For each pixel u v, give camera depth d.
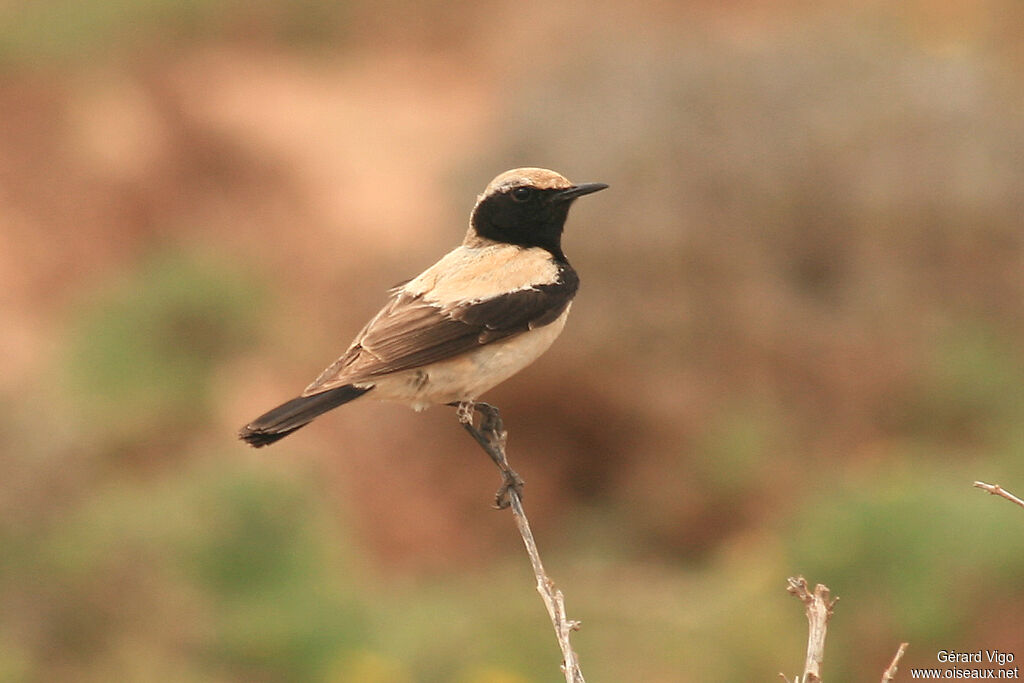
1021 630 12.90
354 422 17.47
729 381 17.45
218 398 19.12
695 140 17.98
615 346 17.33
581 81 18.77
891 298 17.70
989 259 17.88
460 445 17.23
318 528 14.35
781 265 17.81
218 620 13.42
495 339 8.88
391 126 29.05
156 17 32.53
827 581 13.40
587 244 17.62
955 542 13.39
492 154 18.94
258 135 27.30
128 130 26.83
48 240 23.36
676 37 19.64
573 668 6.95
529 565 15.98
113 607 13.50
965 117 18.25
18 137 26.17
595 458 17.34
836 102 18.19
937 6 27.94
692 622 13.98
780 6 28.80
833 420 17.25
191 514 14.03
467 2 34.03
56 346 20.12
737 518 16.39
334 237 23.94
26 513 14.00
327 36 33.59
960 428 17.16
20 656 12.80
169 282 20.02
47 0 32.16
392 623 13.79
